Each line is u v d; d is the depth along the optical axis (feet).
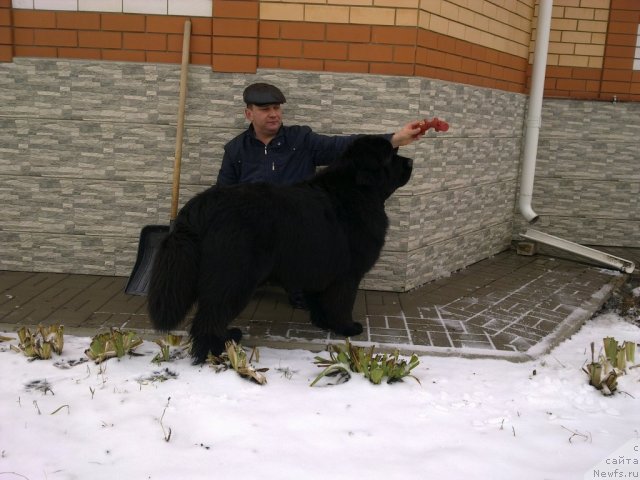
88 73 15.38
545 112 21.81
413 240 15.99
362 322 13.69
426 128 12.32
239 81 15.17
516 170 21.40
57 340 11.22
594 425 9.39
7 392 9.78
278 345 12.29
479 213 19.33
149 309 10.32
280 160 13.94
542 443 8.77
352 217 11.97
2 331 12.48
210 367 10.85
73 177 15.98
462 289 16.63
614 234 22.33
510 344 12.67
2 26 15.16
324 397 9.93
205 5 14.87
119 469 7.79
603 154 22.03
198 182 15.84
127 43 15.20
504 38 19.03
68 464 7.88
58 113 15.64
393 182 12.65
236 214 10.53
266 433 8.75
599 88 21.54
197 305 10.91
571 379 11.04
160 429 8.79
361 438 8.73
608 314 16.15
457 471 7.96
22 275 16.21
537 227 22.53
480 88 18.07
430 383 10.72
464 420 9.40
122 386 10.08
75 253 16.38
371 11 14.61
